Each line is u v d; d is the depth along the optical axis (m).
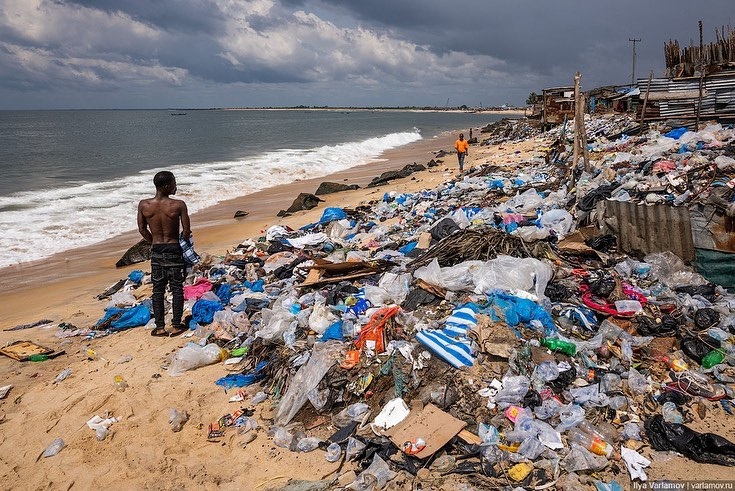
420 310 5.85
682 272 6.36
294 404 4.70
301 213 16.02
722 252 6.22
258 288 7.99
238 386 5.28
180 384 5.36
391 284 6.59
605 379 4.54
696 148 10.43
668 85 14.91
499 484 3.63
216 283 8.43
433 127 85.88
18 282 10.22
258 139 50.09
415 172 24.22
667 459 3.80
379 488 3.68
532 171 14.68
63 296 9.25
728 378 4.57
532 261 6.14
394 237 10.16
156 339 6.62
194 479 3.95
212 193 20.33
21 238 13.41
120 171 25.31
